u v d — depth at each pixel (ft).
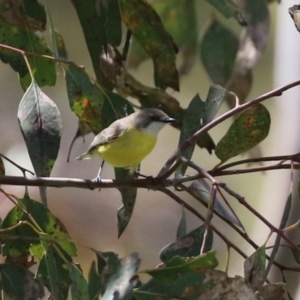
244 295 16.12
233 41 26.35
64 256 19.01
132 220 61.67
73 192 62.23
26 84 22.34
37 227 19.30
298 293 24.13
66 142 64.80
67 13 46.98
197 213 19.65
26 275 19.02
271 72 33.58
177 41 28.43
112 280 16.29
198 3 28.63
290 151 30.78
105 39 22.11
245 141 19.10
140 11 23.98
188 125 20.31
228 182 53.93
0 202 51.75
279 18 31.89
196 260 16.06
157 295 16.66
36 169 18.92
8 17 21.62
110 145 24.66
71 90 22.36
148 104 25.08
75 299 17.17
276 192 31.17
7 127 62.80
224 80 26.30
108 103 22.36
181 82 43.68
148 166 64.34
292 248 17.92
